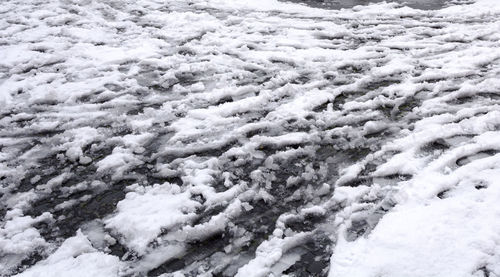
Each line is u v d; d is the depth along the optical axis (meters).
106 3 9.13
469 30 6.62
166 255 2.89
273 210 3.21
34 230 3.20
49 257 2.94
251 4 8.91
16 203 3.52
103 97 5.22
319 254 2.79
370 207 3.07
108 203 3.43
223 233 3.04
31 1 9.31
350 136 4.02
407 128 4.07
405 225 2.80
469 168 3.25
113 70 5.96
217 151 4.01
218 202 3.32
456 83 4.86
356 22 7.44
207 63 5.95
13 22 8.06
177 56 6.30
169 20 7.95
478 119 3.97
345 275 2.55
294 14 8.14
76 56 6.47
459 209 2.84
